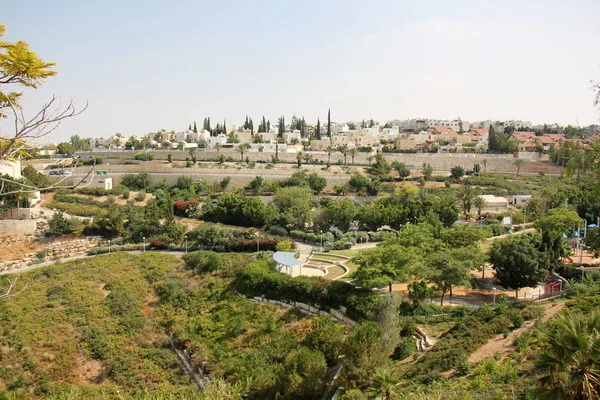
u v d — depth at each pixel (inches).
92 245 2955.2
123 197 3811.5
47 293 2098.9
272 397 1163.3
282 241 2682.1
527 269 1672.0
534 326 1254.9
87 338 1729.8
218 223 3134.8
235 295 1994.3
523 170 5452.8
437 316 1519.4
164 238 2942.9
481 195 4042.8
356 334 1197.7
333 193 4446.4
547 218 2659.9
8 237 2869.1
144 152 5733.3
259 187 4286.4
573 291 1567.4
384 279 1625.2
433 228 2292.1
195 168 4867.1
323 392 1176.8
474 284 1923.0
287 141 7810.0
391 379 1019.9
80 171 4335.6
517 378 951.6
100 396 1405.0
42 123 601.0
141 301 2080.5
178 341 1740.9
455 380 1040.2
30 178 3422.7
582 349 679.1
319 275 2162.9
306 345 1425.9
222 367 1488.7
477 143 7377.0
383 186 4571.9
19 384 1466.5
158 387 1457.9
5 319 1822.1
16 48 580.4
